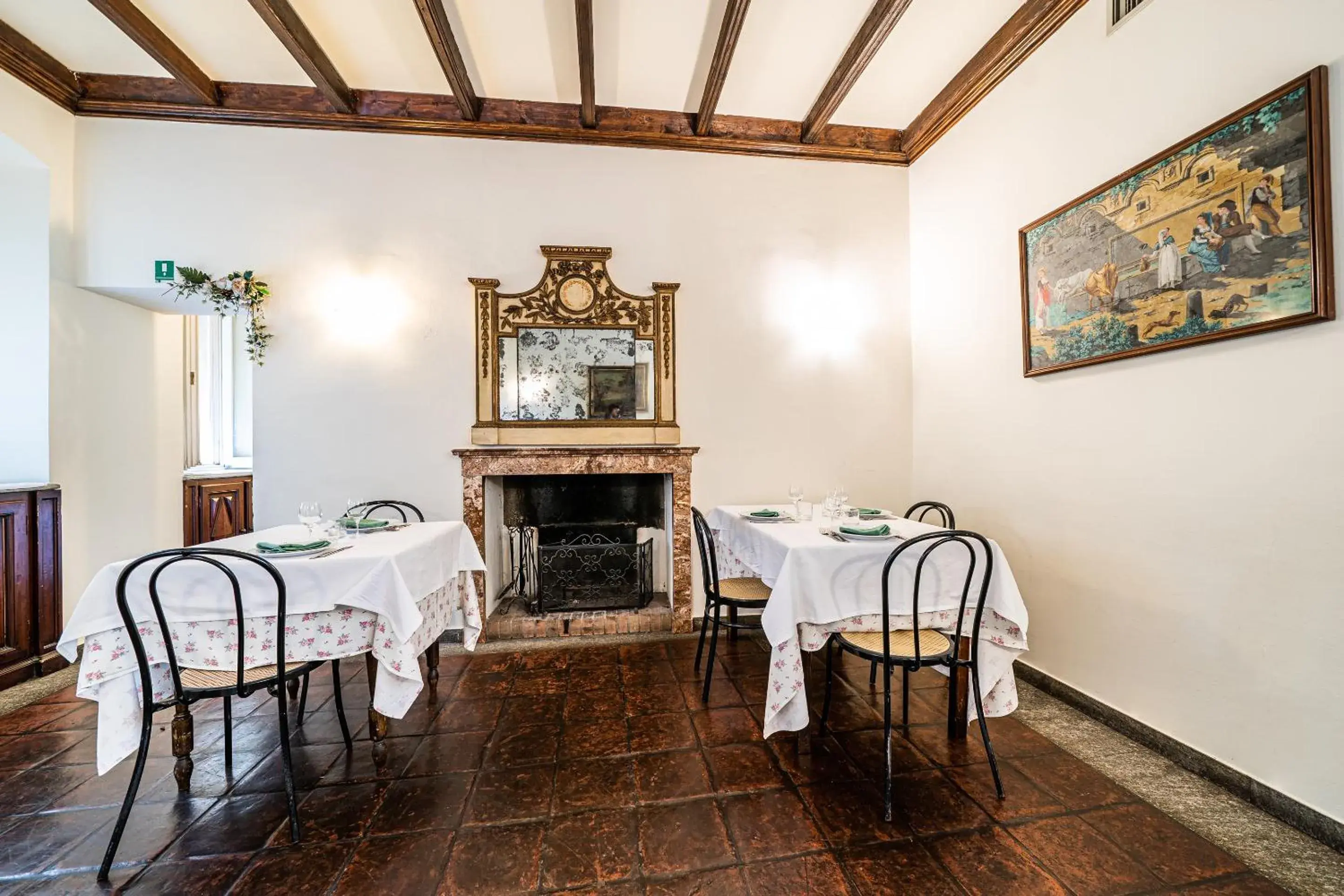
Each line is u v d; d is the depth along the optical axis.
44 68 2.71
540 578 3.32
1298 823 1.55
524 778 1.80
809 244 3.46
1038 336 2.47
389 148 3.15
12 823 1.60
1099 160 2.18
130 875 1.41
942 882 1.37
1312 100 1.48
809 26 2.62
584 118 3.11
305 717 2.24
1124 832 1.55
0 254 2.76
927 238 3.36
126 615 1.47
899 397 3.53
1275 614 1.61
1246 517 1.68
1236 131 1.67
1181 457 1.87
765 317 3.43
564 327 3.27
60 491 2.76
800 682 1.87
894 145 3.52
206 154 3.01
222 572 1.70
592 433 3.29
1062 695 2.35
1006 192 2.70
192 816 1.63
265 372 3.05
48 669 2.67
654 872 1.40
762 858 1.45
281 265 3.06
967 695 1.97
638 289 3.33
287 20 2.37
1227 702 1.74
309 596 1.74
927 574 1.98
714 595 2.38
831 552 1.93
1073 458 2.31
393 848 1.50
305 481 3.08
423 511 3.16
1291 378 1.57
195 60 2.79
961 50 2.77
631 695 2.40
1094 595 2.22
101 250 2.93
